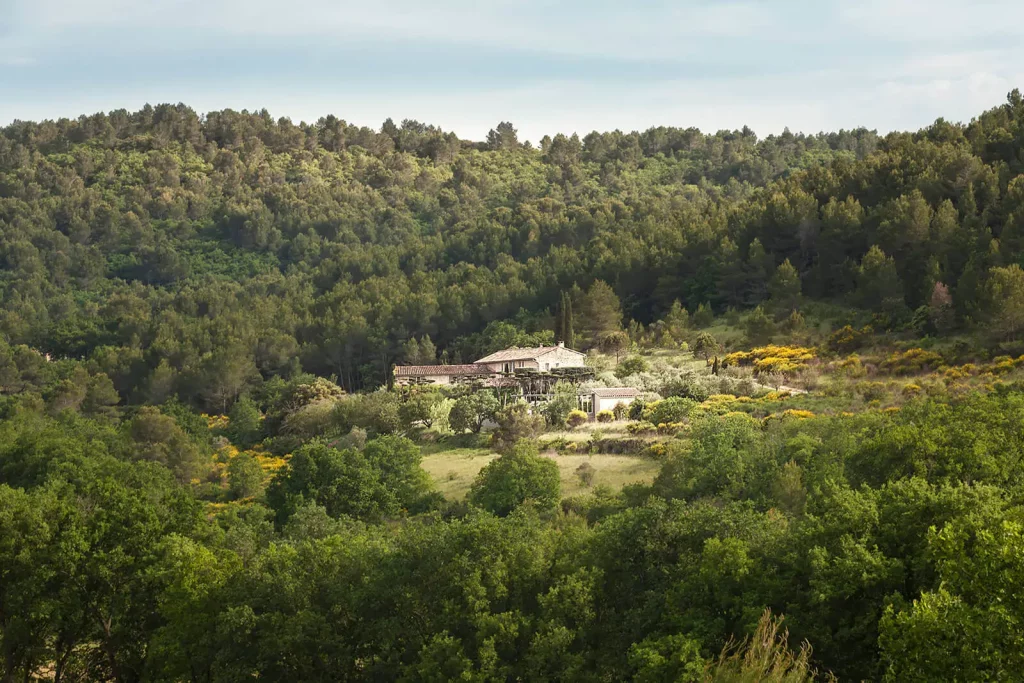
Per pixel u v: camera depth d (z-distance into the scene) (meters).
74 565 52.44
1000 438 54.16
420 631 46.06
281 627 46.91
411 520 74.50
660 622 42.59
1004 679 29.23
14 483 94.31
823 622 39.12
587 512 69.69
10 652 51.72
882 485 51.62
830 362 114.25
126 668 55.84
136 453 109.94
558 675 41.34
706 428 74.38
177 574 50.47
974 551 34.16
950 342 111.56
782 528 46.97
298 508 73.44
